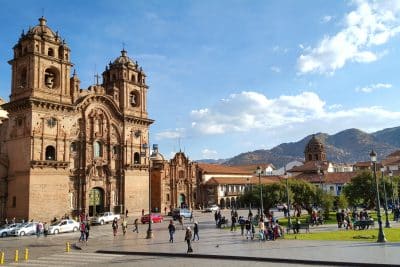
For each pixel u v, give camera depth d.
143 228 60.78
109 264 28.45
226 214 90.81
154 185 101.44
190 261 28.88
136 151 85.50
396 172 121.25
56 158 68.38
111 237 48.00
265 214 58.75
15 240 48.81
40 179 65.31
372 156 37.28
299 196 63.12
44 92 67.69
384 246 31.81
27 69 67.25
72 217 71.12
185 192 109.56
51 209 66.38
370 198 66.44
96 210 76.75
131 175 83.44
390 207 88.94
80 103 73.75
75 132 73.75
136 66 89.06
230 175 126.56
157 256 32.22
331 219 63.75
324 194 64.12
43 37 68.56
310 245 33.75
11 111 69.00
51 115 68.56
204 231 51.44
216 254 30.50
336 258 26.59
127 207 81.62
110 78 86.19
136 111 87.00
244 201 64.44
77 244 41.47
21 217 64.19
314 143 150.12
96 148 77.75
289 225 46.47
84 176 73.88
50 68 69.81
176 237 45.66
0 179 66.88
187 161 111.00
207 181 117.50
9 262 30.47
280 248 32.56
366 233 42.16
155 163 101.62
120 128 82.81
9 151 68.50
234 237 42.94
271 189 61.72
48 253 35.75
